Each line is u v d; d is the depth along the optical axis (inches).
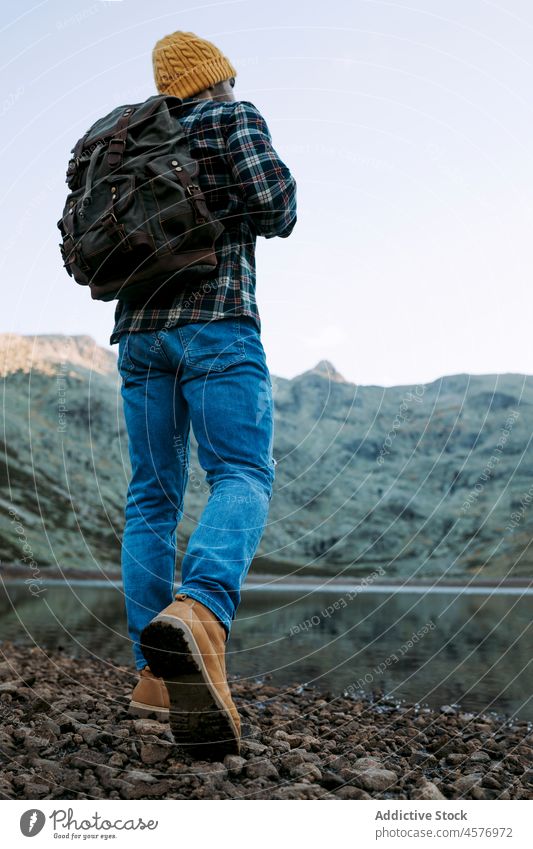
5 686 109.8
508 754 92.0
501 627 312.5
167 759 73.6
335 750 88.3
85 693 117.4
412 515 1927.9
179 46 90.1
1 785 67.0
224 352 79.9
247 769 71.7
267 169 80.0
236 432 79.4
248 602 519.2
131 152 78.5
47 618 317.7
